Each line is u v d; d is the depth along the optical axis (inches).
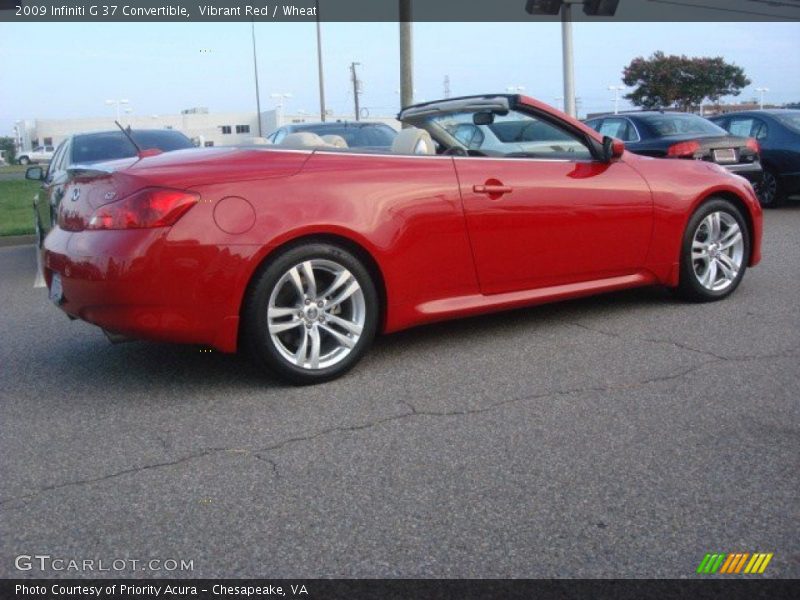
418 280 177.8
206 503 119.6
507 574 100.3
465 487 122.6
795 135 462.3
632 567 101.3
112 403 162.9
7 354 202.7
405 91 540.4
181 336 156.6
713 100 1402.6
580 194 197.8
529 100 199.9
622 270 210.1
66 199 173.0
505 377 171.3
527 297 194.9
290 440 141.5
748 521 111.2
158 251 152.2
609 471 126.7
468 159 186.2
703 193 219.6
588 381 167.6
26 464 134.6
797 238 352.2
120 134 336.5
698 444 135.9
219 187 157.5
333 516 115.0
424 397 160.7
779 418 146.1
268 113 2299.5
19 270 357.1
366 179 171.2
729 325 205.9
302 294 164.6
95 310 157.8
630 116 456.8
